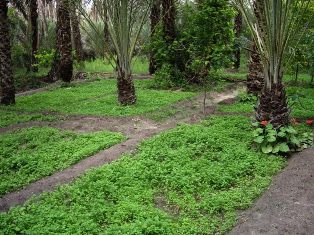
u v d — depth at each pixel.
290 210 5.58
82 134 9.35
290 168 6.94
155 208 5.70
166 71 16.52
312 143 7.87
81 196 6.09
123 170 6.91
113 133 9.25
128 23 11.85
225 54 12.60
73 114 11.70
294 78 17.50
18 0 23.94
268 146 7.61
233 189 6.24
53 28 28.94
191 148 7.86
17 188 6.77
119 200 5.97
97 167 7.30
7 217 5.50
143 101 12.95
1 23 13.05
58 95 15.20
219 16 12.54
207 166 7.03
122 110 11.62
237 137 8.42
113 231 4.98
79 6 12.82
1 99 13.59
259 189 6.20
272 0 7.37
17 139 9.12
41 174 7.20
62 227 5.11
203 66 13.96
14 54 24.72
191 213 5.57
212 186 6.39
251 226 5.25
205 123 9.69
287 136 7.64
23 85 19.52
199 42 12.86
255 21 8.08
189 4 17.39
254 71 12.42
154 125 10.12
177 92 14.85
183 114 11.16
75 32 25.08
